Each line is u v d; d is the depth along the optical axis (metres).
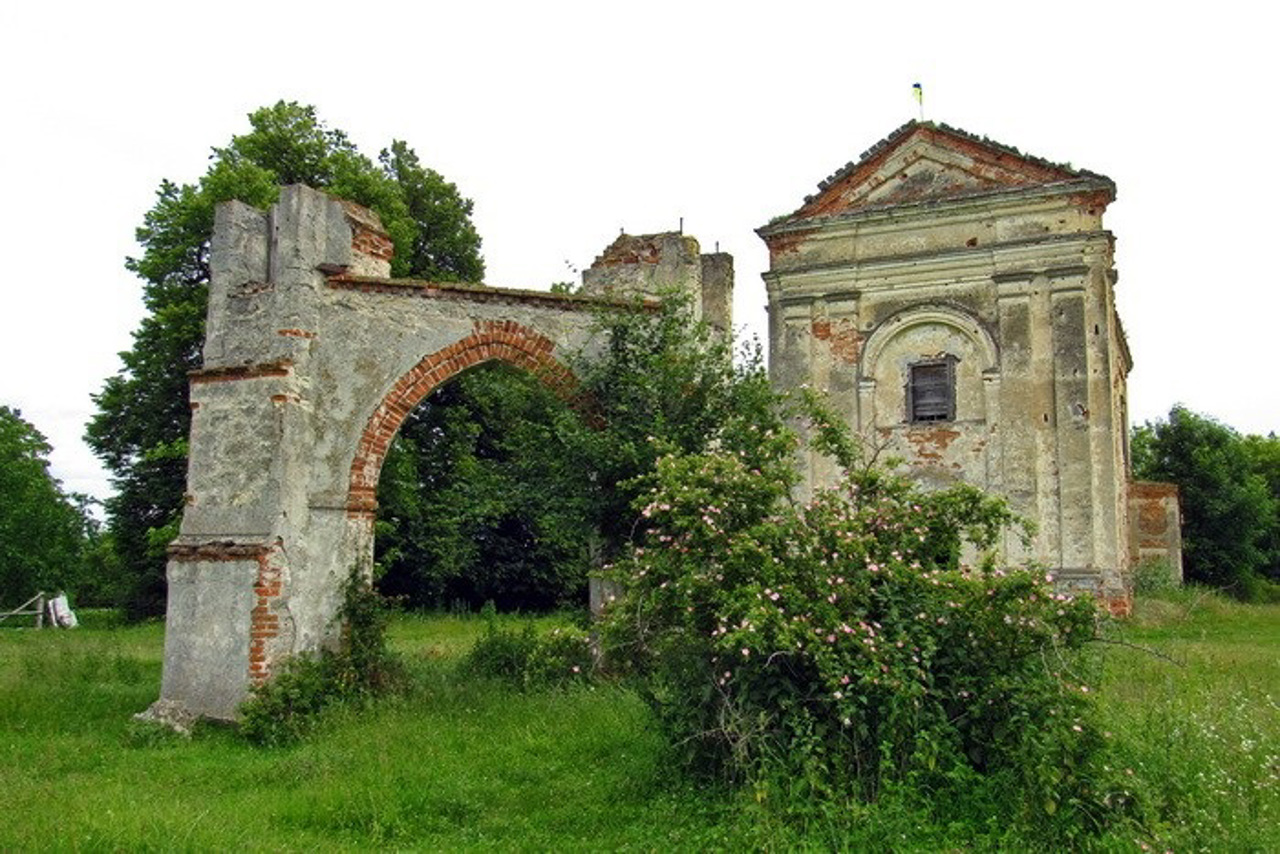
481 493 13.03
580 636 11.19
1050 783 5.68
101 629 25.00
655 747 7.61
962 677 6.53
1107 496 20.83
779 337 24.09
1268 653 14.59
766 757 6.40
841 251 23.94
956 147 23.25
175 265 26.14
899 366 23.09
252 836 6.34
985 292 22.45
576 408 11.69
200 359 26.41
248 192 25.16
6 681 12.40
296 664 10.29
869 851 5.72
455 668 12.16
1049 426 21.48
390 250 12.30
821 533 7.20
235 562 10.29
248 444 10.63
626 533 11.30
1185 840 5.41
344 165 28.05
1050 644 6.57
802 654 6.60
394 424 11.39
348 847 6.39
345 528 10.97
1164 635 17.75
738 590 6.61
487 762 8.24
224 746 9.47
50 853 5.65
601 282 13.31
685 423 11.16
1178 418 35.44
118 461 28.23
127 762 8.80
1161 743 6.41
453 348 11.69
